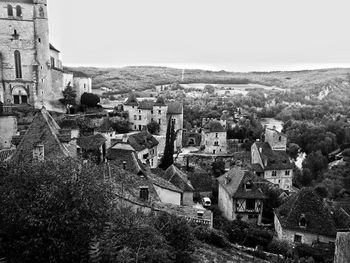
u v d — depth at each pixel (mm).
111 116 95438
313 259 32969
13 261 16484
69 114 86812
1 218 16781
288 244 36812
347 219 41875
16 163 18906
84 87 99812
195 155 87062
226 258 25938
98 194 17891
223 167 79312
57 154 26328
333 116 145500
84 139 48719
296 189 72250
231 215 45594
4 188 17016
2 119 59500
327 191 72375
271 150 73312
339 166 90625
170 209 31078
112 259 13961
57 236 16219
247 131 107000
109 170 29766
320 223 38344
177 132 89688
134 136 65438
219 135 90250
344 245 23984
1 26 81000
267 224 45438
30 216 15914
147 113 97375
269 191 49062
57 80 88375
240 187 46000
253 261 27328
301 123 127250
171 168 48344
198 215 32031
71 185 16969
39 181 17359
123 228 15969
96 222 16547
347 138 114312
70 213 16156
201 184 55000
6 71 82312
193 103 160375
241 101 182625
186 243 20094
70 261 16141
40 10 82562
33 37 83250
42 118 28547
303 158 106438
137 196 27734
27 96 84062
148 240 15898
